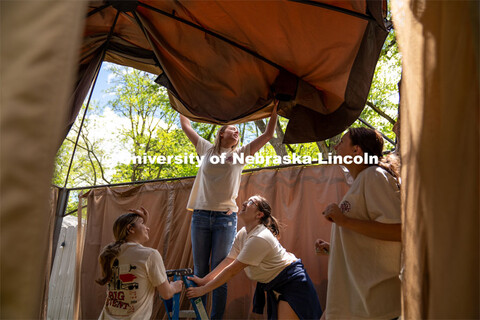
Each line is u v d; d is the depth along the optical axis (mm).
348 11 2518
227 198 3701
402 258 1484
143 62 3508
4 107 1016
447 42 1315
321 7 2557
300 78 3252
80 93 3193
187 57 3252
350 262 2100
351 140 2424
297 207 4133
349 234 2148
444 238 1236
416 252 1378
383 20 2576
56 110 1080
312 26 2793
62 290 6375
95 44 3291
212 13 2895
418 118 1395
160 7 2969
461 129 1242
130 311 2828
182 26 3078
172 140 13781
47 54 1085
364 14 2523
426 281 1327
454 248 1203
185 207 4824
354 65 2898
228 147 3928
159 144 14273
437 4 1370
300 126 3371
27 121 1032
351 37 2795
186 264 4555
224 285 3521
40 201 1023
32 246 996
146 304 2898
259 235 3184
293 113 3414
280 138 10070
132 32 3305
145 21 3041
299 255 4012
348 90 3020
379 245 2072
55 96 1081
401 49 1543
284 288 3107
